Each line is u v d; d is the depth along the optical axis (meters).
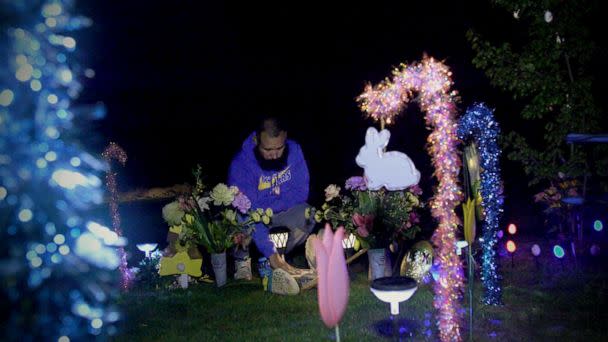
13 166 2.81
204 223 7.73
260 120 7.78
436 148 5.43
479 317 5.94
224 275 7.79
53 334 2.97
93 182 3.02
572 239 7.76
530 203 11.62
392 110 6.14
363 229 7.20
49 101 2.86
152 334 5.91
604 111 8.44
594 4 7.58
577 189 8.01
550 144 8.04
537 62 7.59
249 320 6.26
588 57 7.62
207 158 20.84
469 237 5.17
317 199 14.06
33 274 2.86
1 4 2.76
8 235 2.84
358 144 19.38
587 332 5.48
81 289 3.06
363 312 6.25
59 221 2.94
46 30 2.89
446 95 5.45
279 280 7.14
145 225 12.01
